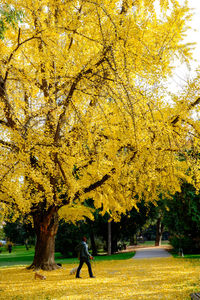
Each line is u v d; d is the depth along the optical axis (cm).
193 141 611
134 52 518
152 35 547
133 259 1673
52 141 639
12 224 3897
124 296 633
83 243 985
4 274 1150
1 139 687
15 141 618
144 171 601
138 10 539
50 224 1258
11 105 649
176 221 1916
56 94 634
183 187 1650
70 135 660
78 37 605
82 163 725
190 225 1828
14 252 4106
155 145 548
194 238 1873
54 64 634
